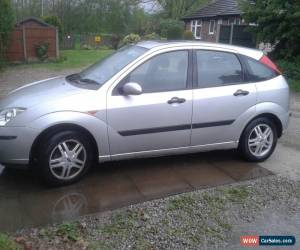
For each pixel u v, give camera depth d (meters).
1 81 14.59
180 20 42.75
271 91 6.11
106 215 4.41
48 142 4.86
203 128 5.68
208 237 4.10
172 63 5.54
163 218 4.40
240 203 4.86
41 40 21.98
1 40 18.78
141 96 5.25
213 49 5.84
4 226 4.09
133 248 3.82
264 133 6.20
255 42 19.17
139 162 6.00
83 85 5.34
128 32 43.62
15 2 34.75
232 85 5.85
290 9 15.27
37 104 4.87
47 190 4.95
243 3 17.36
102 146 5.14
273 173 5.83
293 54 16.56
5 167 5.60
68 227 4.09
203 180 5.46
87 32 39.72
